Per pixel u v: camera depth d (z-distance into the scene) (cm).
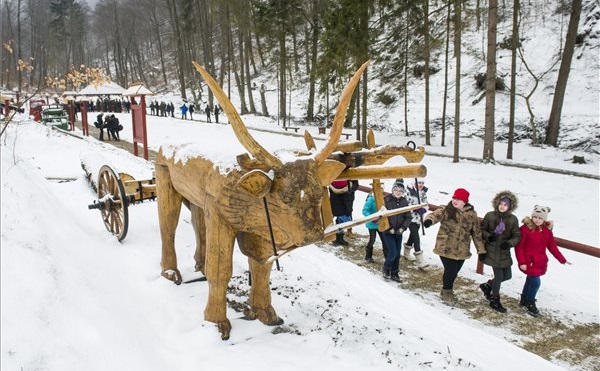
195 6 4644
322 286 565
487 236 606
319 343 416
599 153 2062
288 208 325
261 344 411
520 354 473
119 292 435
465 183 1440
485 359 439
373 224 736
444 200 1166
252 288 454
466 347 462
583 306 620
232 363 376
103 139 1969
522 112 2589
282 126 2966
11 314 281
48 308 304
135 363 320
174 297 488
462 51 3238
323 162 337
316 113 3350
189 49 4388
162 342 399
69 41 5806
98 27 6719
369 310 513
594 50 2728
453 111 2834
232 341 416
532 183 1465
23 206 420
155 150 1712
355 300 538
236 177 369
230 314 468
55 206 546
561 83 2162
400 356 405
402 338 440
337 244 828
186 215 810
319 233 325
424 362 398
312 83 2836
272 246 376
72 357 281
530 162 1877
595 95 2525
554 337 543
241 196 364
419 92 3155
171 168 481
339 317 476
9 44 820
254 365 375
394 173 360
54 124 2152
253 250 397
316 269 638
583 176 1603
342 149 393
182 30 4622
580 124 2291
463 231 609
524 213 1129
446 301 624
